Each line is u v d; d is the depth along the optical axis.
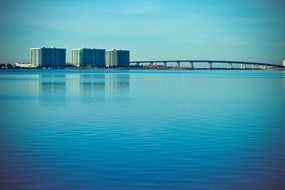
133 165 16.58
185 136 23.45
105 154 18.62
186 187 13.77
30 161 17.28
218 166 16.39
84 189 13.59
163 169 15.96
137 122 29.22
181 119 30.81
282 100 47.06
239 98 49.75
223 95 54.34
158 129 26.02
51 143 21.31
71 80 98.81
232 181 14.38
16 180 14.57
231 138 22.73
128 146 20.52
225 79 111.06
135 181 14.41
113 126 27.27
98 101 45.41
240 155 18.34
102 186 13.88
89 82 88.50
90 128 26.45
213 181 14.39
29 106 40.16
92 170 15.82
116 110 36.75
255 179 14.59
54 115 33.22
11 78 111.19
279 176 14.93
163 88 68.50
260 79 112.44
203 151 19.22
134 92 58.94
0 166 16.44
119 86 73.69
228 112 35.44
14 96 51.81
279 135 23.64
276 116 32.62
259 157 17.92
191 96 52.47
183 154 18.58
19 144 21.06
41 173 15.42
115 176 15.02
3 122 29.20
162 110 36.84
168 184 14.09
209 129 26.03
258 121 29.66
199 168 16.11
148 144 21.06
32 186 13.91
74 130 25.66
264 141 21.75
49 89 64.81
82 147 20.25
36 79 104.50
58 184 14.11
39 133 24.50
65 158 17.84
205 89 66.50
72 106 40.16
